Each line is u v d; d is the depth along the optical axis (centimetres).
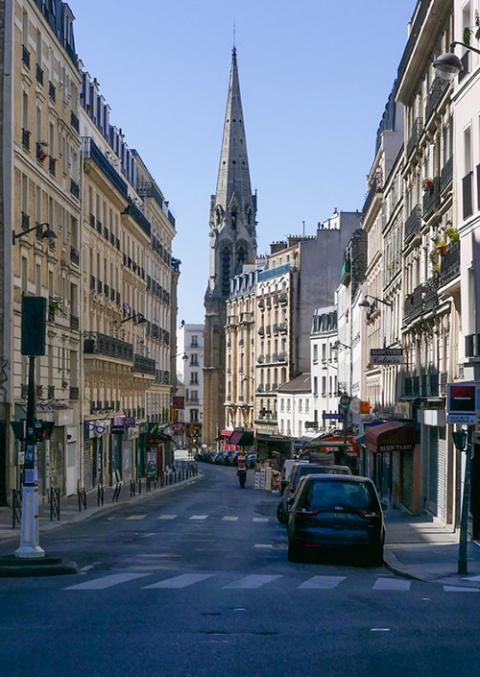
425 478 3966
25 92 4488
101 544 2769
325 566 2192
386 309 5812
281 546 2766
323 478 2284
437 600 1512
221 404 16912
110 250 6706
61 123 5206
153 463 7438
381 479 5622
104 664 960
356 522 2211
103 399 6406
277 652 1029
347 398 6122
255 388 12638
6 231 4225
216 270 17812
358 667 962
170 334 10325
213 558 2347
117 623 1212
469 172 2928
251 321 13025
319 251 11444
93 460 6116
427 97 4028
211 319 17262
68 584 1688
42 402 4709
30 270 4553
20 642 1076
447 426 3356
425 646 1080
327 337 9919
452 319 3356
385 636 1141
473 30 2939
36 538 1967
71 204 5462
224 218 17988
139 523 3778
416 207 4253
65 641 1083
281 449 11012
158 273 9319
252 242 18012
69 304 5422
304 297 11412
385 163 6038
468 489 1961
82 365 5700
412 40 4106
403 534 3105
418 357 4291
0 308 4212
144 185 8894
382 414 5653
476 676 934
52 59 5012
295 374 11419
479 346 2789
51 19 4997
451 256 3209
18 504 3959
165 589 1599
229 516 4238
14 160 4281
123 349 6744
